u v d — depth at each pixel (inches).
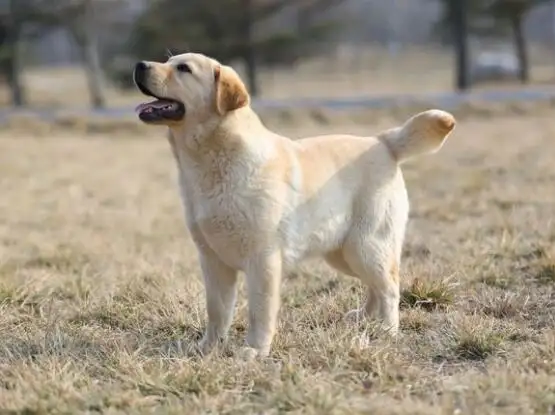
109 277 429.4
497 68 2386.8
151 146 1200.2
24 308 372.5
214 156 284.7
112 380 273.1
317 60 3496.6
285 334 315.0
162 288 391.5
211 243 294.8
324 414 237.5
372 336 314.0
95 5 2053.4
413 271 403.2
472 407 239.6
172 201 705.0
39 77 3090.6
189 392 261.6
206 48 2044.8
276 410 243.9
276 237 289.4
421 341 312.3
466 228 515.2
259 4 2025.1
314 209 300.8
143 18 2135.8
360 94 1995.6
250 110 296.8
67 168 948.6
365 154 320.8
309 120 1358.3
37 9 2006.6
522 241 460.8
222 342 307.1
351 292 378.0
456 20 1985.7
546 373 264.1
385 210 321.4
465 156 902.4
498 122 1286.9
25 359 289.6
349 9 2923.2
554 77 2388.0
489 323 317.4
